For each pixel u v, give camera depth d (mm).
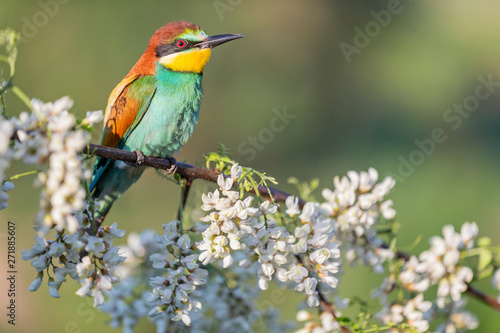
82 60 15484
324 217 6059
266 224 5059
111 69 15781
